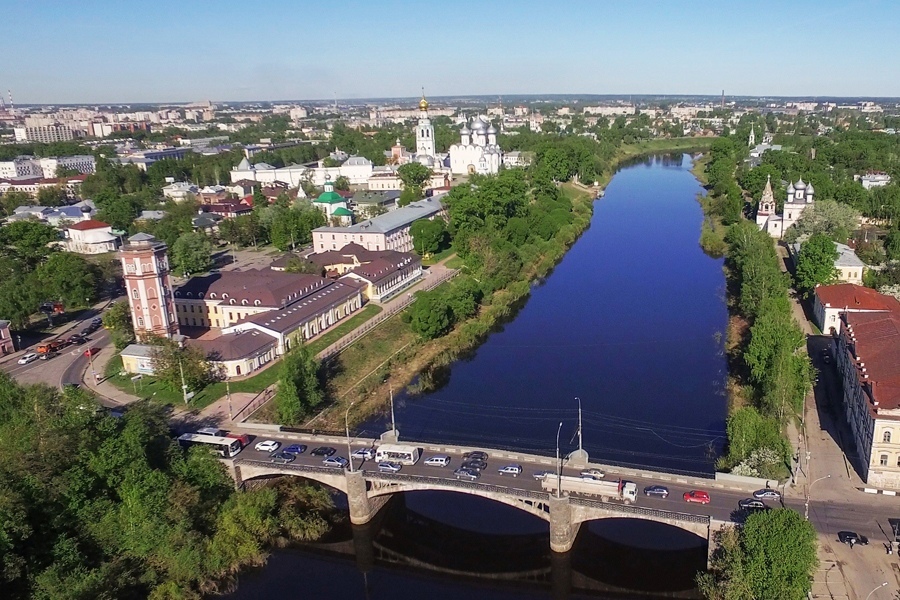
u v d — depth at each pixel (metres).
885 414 118.31
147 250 181.50
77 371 184.00
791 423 145.50
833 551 104.12
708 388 170.00
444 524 130.25
